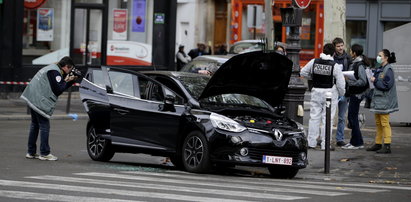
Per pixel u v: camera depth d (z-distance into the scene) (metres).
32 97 26.23
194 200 18.11
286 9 29.73
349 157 29.23
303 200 18.83
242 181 22.91
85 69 54.53
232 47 60.47
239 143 23.56
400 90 40.28
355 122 31.39
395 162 28.33
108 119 26.64
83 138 34.72
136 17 57.09
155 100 25.53
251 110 24.97
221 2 80.50
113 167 25.34
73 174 22.59
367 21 73.94
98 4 54.94
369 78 31.14
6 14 50.62
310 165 27.44
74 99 53.28
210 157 23.80
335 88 30.27
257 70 25.17
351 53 31.39
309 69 30.30
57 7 53.09
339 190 21.36
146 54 57.59
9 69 50.78
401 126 41.56
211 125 23.83
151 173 23.86
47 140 26.58
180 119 24.69
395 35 40.06
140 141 25.69
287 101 29.94
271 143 23.81
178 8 79.69
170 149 24.92
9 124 38.72
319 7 68.19
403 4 73.00
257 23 59.53
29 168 23.97
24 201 17.30
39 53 52.59
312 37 68.62
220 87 25.16
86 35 54.62
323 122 30.62
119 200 17.72
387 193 21.11
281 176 25.33
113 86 26.72
